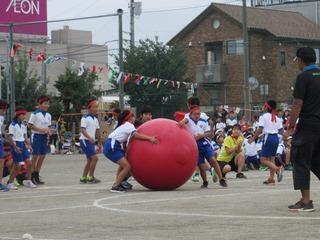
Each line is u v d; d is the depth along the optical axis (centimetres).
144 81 4319
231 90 5709
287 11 6184
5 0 5594
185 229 890
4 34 5547
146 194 1405
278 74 5709
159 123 1484
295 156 1029
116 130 1495
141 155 1464
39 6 5741
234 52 5700
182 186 1608
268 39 5725
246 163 2372
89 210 1141
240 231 857
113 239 827
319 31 6056
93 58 6488
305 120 1016
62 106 4700
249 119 3691
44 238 848
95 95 4884
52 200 1345
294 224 905
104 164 2986
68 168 2653
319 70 1028
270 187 1549
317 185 1558
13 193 1552
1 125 1658
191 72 5916
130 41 5203
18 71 4959
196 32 5919
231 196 1305
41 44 5772
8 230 936
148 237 834
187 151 1457
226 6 5831
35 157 1809
